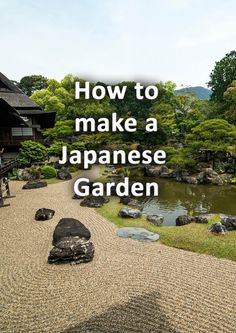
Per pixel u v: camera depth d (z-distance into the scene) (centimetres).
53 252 829
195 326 547
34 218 1257
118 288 684
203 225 1127
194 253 882
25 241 1000
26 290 689
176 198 1883
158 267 789
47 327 556
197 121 3697
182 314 582
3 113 2205
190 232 1045
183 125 3925
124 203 1521
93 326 553
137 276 740
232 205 1694
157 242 984
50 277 748
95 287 691
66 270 782
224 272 752
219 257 847
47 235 1052
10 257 873
